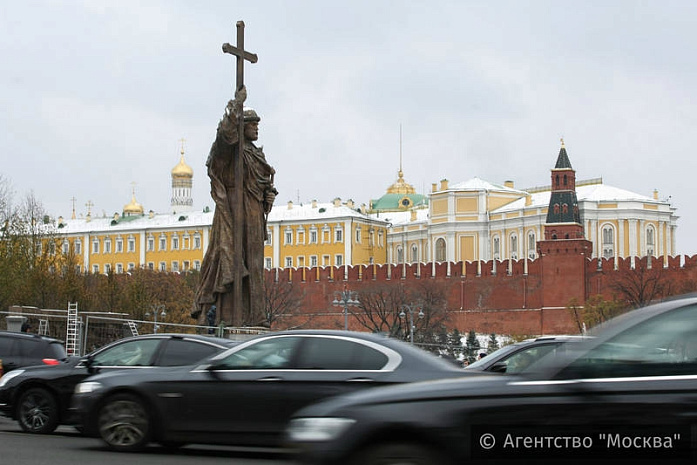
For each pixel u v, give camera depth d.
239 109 40.66
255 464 20.25
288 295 161.12
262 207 42.56
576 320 133.88
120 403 20.72
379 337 20.03
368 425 12.72
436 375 19.09
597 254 198.12
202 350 23.64
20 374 25.41
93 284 125.62
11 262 95.94
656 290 137.00
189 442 20.28
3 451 21.19
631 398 12.30
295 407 19.39
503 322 148.50
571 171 177.38
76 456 20.36
